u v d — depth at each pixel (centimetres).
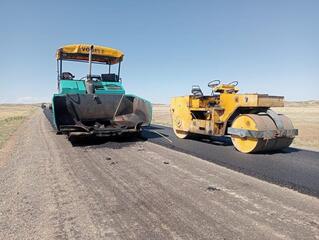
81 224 352
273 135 741
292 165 645
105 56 1148
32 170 616
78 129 887
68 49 1076
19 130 1488
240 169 605
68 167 635
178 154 770
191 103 1002
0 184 521
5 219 371
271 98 783
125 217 371
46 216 377
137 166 638
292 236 319
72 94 936
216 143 958
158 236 319
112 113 1022
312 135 1391
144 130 1393
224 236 318
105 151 816
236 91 900
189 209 395
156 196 446
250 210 391
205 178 542
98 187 492
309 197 443
